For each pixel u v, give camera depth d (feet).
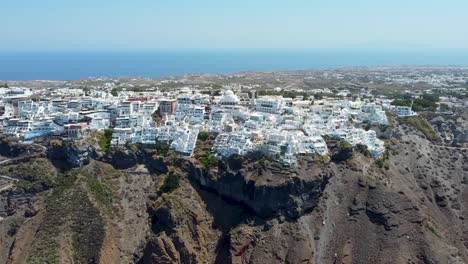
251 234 647.97
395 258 620.49
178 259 635.25
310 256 630.33
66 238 649.20
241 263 631.97
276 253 630.74
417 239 643.04
